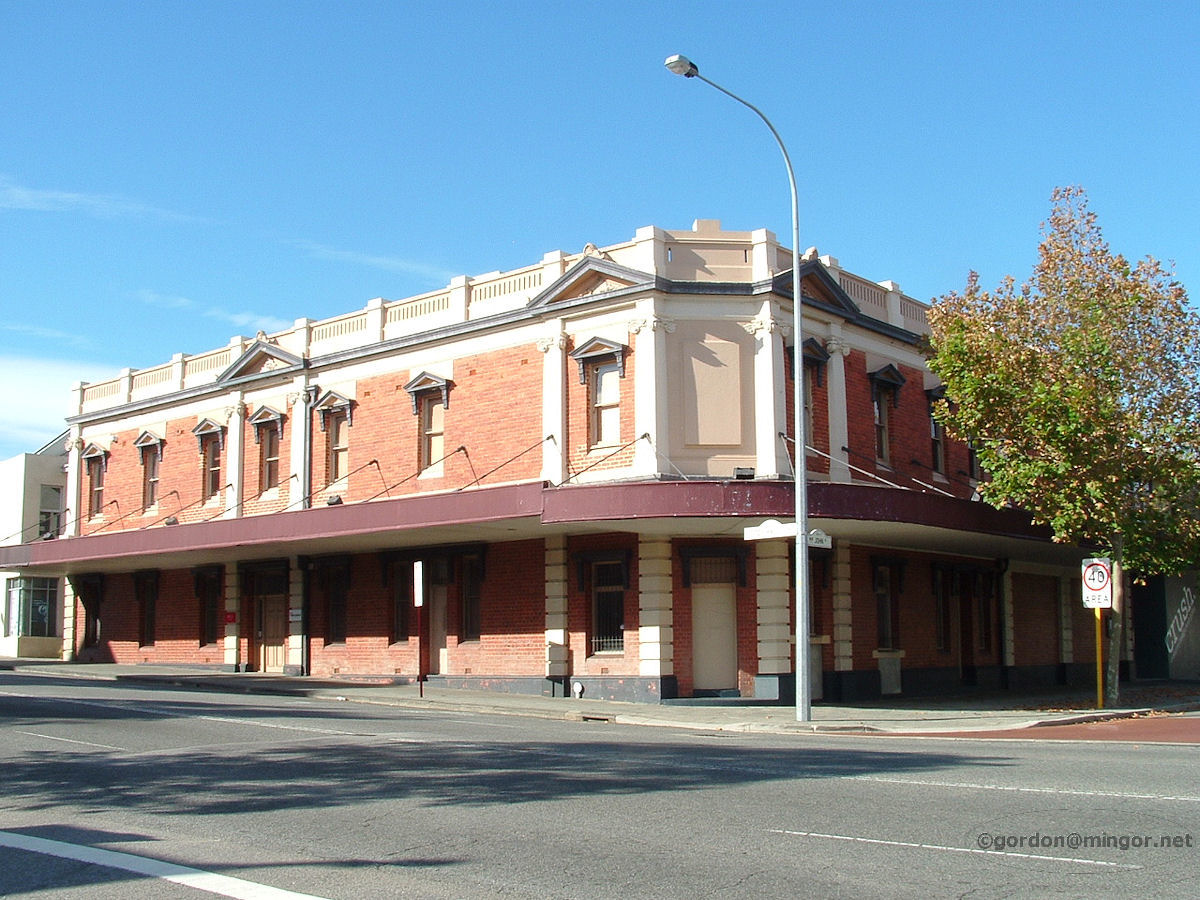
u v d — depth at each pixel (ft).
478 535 90.43
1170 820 31.78
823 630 88.53
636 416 83.30
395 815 33.96
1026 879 25.34
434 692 91.04
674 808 34.35
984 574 110.63
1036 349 83.71
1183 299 83.20
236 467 115.03
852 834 30.25
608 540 86.69
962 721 70.38
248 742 52.54
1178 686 118.73
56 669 121.19
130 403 128.88
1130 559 85.81
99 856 29.12
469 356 95.81
